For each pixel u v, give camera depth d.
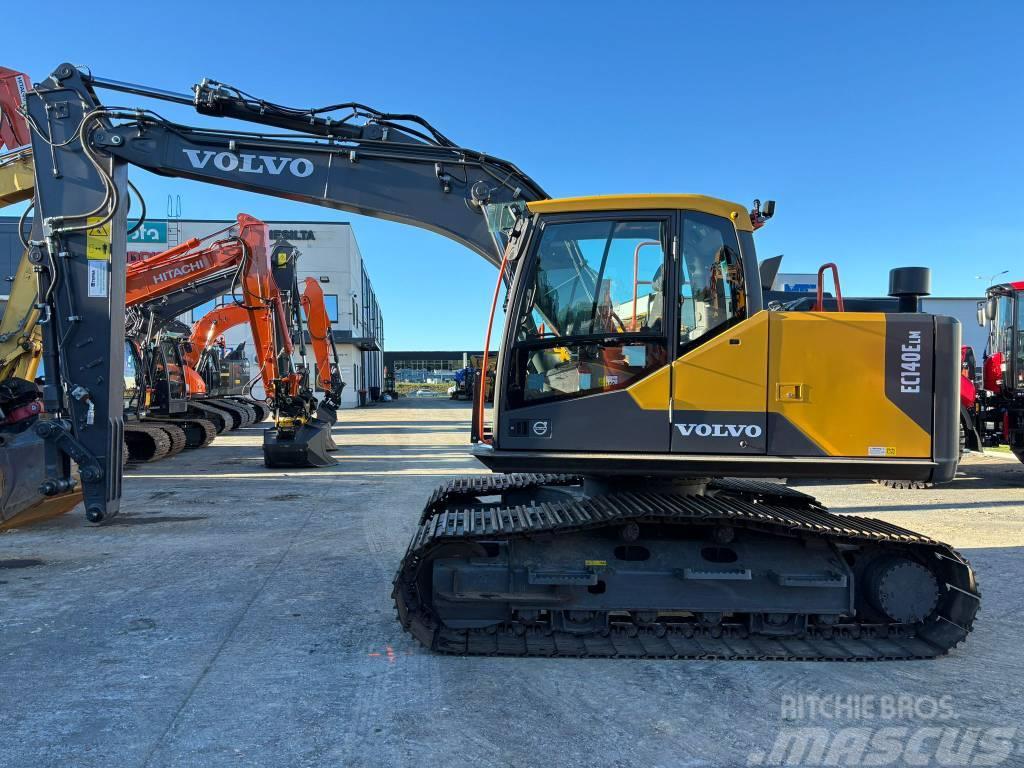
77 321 5.55
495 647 3.78
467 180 5.05
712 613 3.90
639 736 2.96
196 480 10.23
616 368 3.91
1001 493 9.23
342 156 5.14
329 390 14.69
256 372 29.56
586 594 3.87
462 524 4.02
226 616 4.38
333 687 3.40
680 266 3.89
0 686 3.38
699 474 3.88
